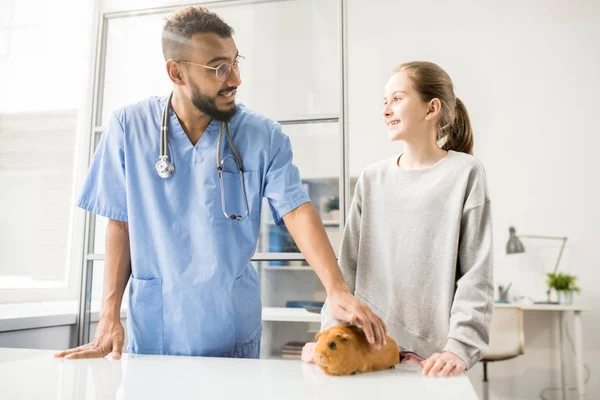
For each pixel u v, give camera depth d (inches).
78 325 66.1
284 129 64.7
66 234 80.1
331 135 63.2
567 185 120.0
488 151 123.1
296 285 65.7
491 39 125.0
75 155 82.4
